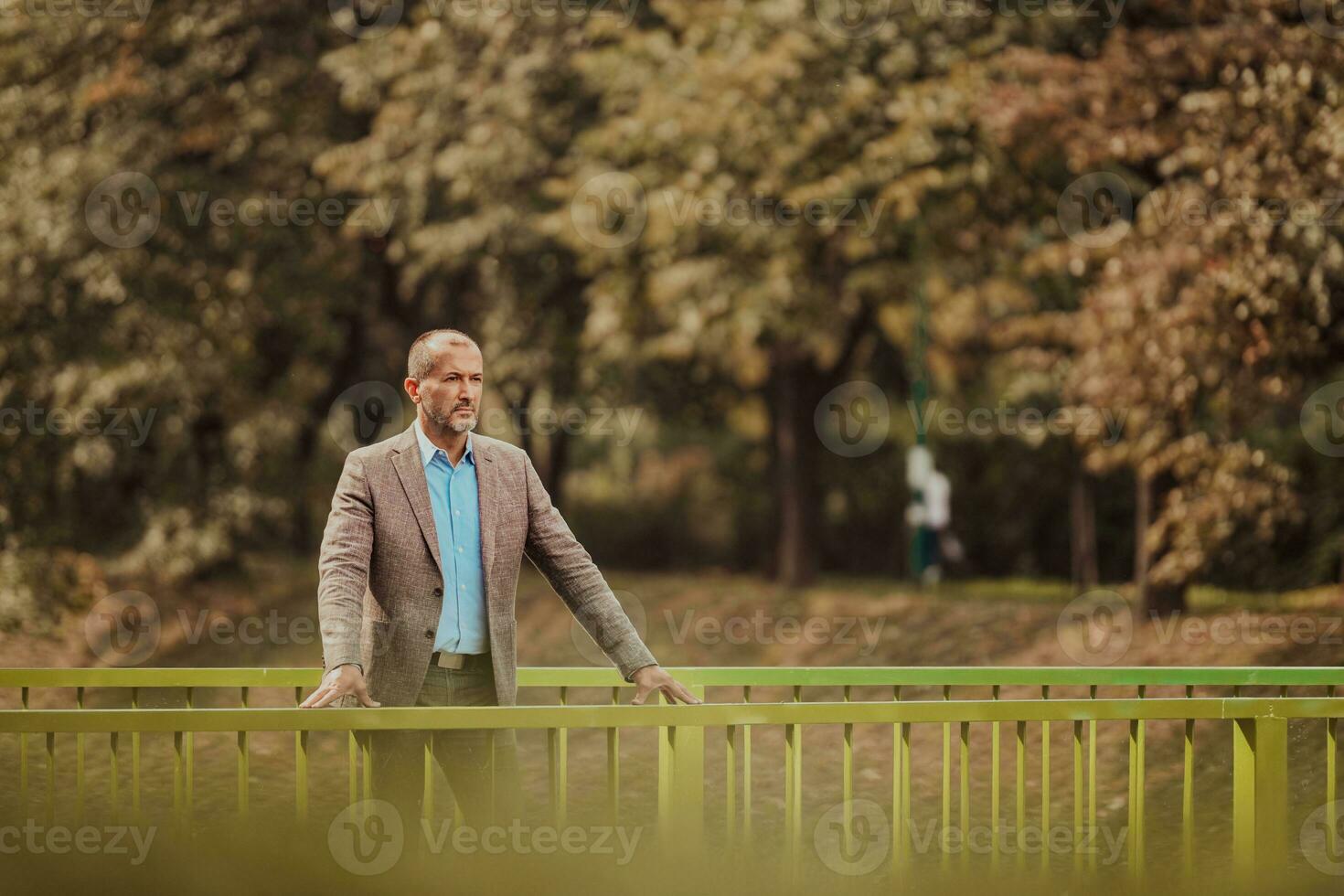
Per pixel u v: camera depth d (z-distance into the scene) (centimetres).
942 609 1578
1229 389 1253
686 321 1680
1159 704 477
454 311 2152
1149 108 1302
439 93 1847
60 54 1880
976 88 1526
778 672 540
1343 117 1167
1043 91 1359
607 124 1744
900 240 1741
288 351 2100
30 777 827
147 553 1888
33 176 1848
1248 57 1212
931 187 1587
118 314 1884
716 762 1009
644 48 1731
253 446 1977
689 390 2306
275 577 2033
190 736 452
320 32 1984
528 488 498
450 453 488
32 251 1836
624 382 2095
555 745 452
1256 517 1390
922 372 2033
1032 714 469
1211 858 724
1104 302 1291
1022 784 474
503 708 424
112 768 455
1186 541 1277
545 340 2008
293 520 2175
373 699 475
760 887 452
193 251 1923
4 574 1648
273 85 1947
